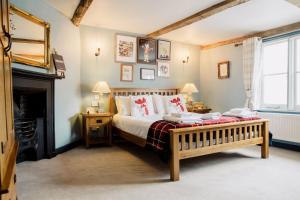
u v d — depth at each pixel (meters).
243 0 2.81
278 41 4.15
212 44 5.39
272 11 3.34
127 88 4.60
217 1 3.02
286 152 3.61
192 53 5.55
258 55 4.32
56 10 3.42
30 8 2.86
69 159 3.21
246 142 3.07
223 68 5.07
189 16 3.62
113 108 4.41
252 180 2.41
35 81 2.96
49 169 2.76
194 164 2.98
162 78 5.10
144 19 3.81
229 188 2.21
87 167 2.85
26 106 3.21
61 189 2.18
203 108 5.04
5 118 0.95
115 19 3.84
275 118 3.99
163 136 2.53
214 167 2.85
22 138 2.94
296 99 3.93
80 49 4.18
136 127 3.22
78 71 4.12
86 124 3.87
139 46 4.75
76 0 3.10
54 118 3.38
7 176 0.77
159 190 2.17
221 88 5.15
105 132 4.16
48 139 3.24
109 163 3.04
